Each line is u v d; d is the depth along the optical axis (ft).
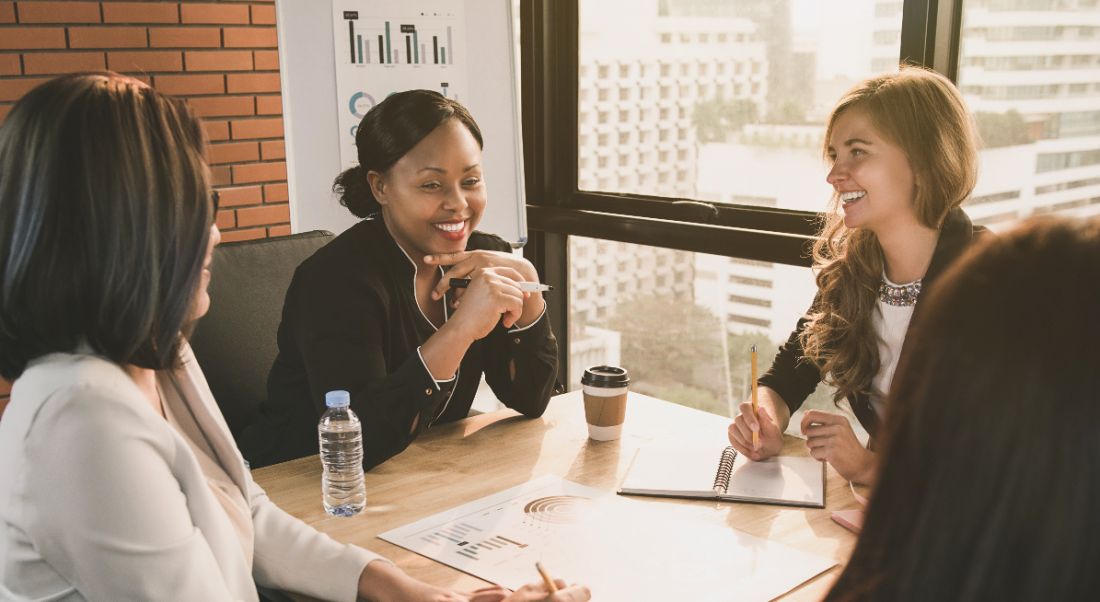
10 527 2.96
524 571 3.87
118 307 2.96
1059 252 1.43
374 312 5.68
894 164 5.36
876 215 5.47
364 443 5.06
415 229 5.98
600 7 10.25
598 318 10.98
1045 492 1.34
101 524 2.90
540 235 11.10
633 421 5.90
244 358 6.46
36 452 2.89
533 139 10.89
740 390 9.66
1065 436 1.33
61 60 10.21
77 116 2.88
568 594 3.52
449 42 9.62
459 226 6.03
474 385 6.23
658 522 4.33
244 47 11.31
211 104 11.16
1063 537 1.34
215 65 11.14
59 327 2.96
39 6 10.01
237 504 3.85
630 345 10.69
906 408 1.57
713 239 9.12
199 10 10.94
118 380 3.04
